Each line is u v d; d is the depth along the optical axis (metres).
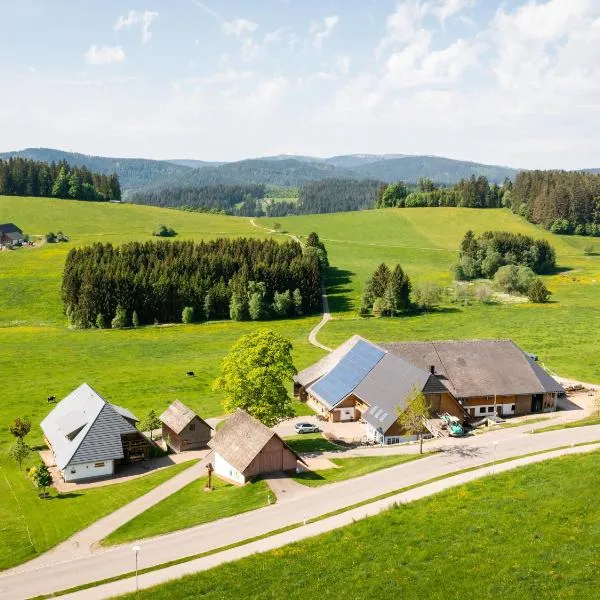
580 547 40.09
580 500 46.31
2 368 113.00
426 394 79.06
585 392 92.12
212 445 66.38
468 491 50.62
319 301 179.00
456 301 172.88
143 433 82.06
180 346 134.12
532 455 59.53
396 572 39.56
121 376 108.31
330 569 40.72
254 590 39.09
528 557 39.66
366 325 151.62
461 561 40.09
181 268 173.50
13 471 70.56
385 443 75.75
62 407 81.50
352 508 50.41
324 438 79.12
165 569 43.34
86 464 68.81
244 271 171.50
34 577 44.19
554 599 35.16
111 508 58.81
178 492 61.53
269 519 49.84
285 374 74.38
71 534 52.88
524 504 46.94
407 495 51.81
